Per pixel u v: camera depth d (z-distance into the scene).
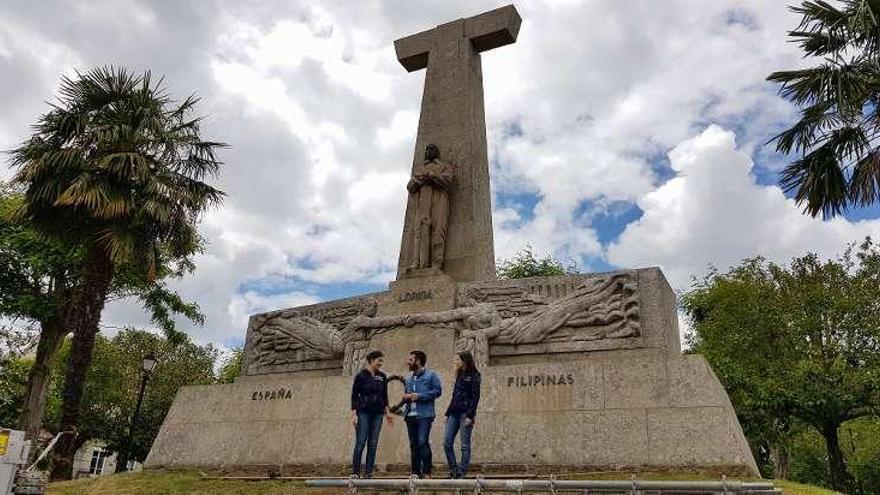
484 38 14.47
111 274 13.78
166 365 31.38
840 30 12.26
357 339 11.48
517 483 6.01
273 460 10.30
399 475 9.11
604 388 9.02
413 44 15.16
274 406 10.88
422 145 13.80
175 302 21.97
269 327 13.25
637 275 10.27
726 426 8.16
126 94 14.49
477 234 12.57
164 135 14.44
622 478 8.06
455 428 7.14
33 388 18.47
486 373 9.79
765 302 23.28
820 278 23.31
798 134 13.27
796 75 12.85
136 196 13.73
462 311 10.94
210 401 11.48
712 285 27.03
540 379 9.43
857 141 12.75
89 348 13.16
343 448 9.95
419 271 12.16
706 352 24.19
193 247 16.47
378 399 7.43
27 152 13.84
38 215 13.77
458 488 6.12
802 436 31.53
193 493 8.49
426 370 7.54
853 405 20.77
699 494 5.61
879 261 22.59
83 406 27.84
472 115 13.77
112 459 41.09
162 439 11.34
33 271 19.17
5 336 24.20
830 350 22.34
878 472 32.94
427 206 12.69
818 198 13.28
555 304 10.59
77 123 13.95
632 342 9.87
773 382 21.28
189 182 14.86
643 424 8.58
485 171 13.84
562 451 8.77
